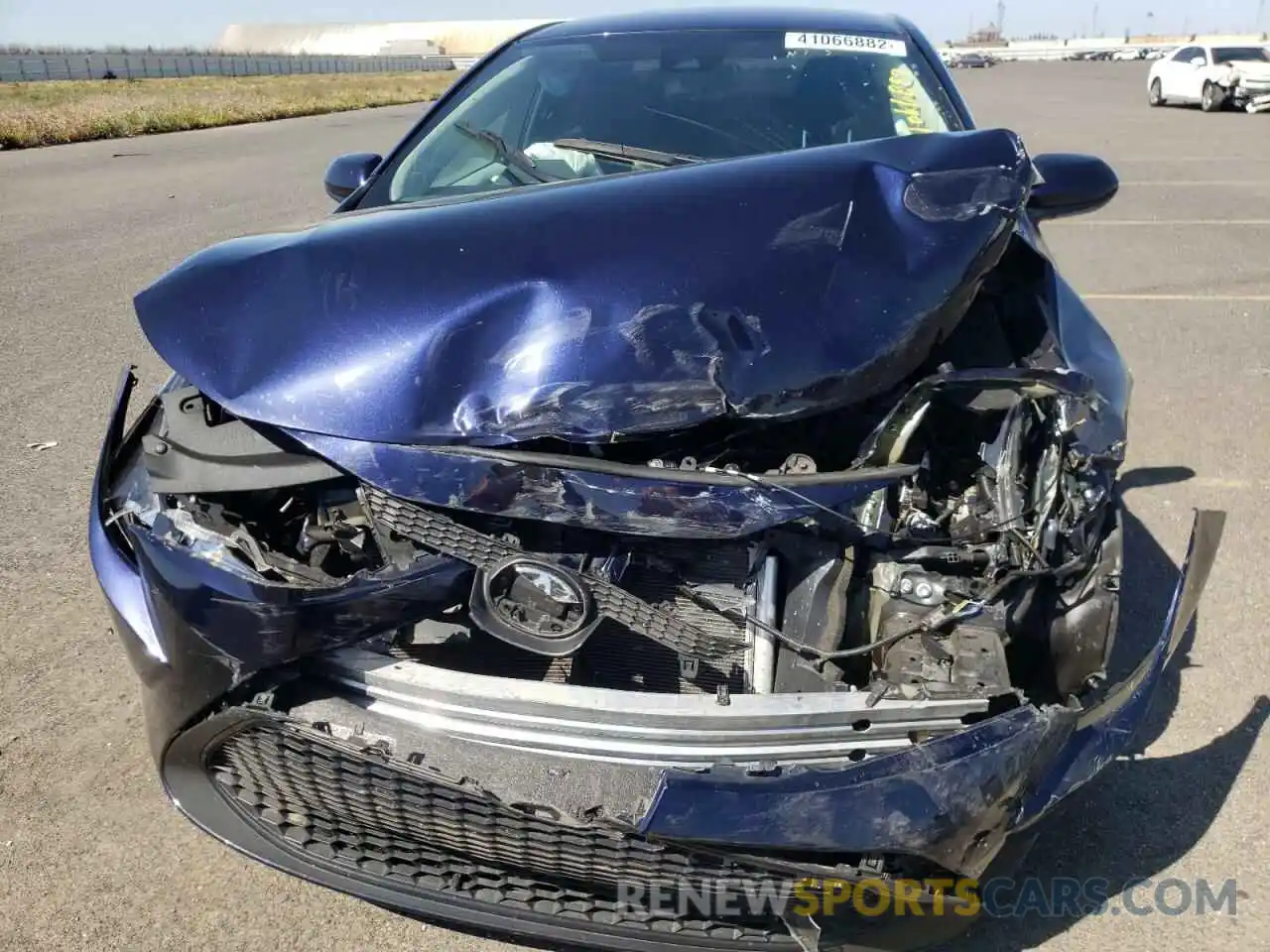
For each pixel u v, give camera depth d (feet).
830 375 6.52
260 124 84.38
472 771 6.01
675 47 11.86
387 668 6.25
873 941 6.53
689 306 6.63
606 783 5.94
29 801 8.89
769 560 6.59
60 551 12.82
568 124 10.93
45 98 100.63
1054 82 123.54
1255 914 7.79
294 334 6.66
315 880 7.18
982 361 8.32
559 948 7.61
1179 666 10.59
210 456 6.70
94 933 7.71
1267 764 9.26
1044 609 7.61
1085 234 31.30
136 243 31.55
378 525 6.51
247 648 6.20
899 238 7.16
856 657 6.78
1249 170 43.37
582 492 6.23
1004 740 6.00
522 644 6.14
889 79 11.41
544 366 6.43
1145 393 17.88
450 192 10.31
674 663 6.82
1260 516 13.52
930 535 6.78
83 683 10.37
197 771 7.04
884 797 5.84
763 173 7.59
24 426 16.75
